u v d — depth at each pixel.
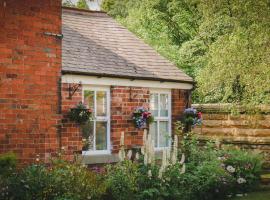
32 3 10.73
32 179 9.95
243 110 17.66
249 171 15.05
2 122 10.26
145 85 15.23
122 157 11.93
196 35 26.00
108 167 12.03
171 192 12.21
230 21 16.02
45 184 10.01
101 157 13.77
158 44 24.59
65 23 15.71
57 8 11.25
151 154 12.31
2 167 9.94
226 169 14.74
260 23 14.54
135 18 26.97
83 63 13.83
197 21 26.23
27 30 10.65
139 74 15.01
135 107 14.96
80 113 13.00
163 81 15.62
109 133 14.36
